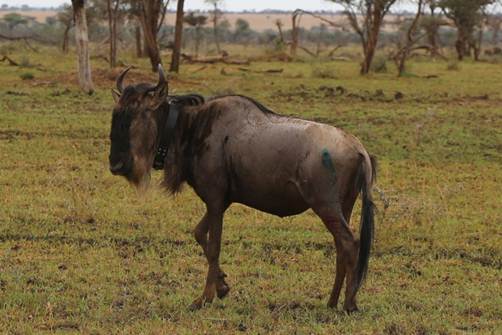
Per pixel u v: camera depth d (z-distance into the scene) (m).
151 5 54.34
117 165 12.24
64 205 18.19
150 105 12.12
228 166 11.98
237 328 11.38
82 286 13.05
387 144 27.92
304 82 52.53
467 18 95.69
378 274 14.38
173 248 15.46
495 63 90.44
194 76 55.06
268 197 11.91
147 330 11.07
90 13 101.56
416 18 66.12
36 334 10.86
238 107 12.01
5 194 19.16
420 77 61.22
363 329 11.33
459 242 16.48
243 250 15.49
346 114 35.44
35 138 26.81
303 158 11.52
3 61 66.81
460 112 37.25
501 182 22.61
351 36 172.50
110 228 16.67
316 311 12.06
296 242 16.14
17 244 15.32
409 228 17.27
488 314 12.27
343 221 11.52
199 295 12.79
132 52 93.88
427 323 11.66
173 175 12.30
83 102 36.97
